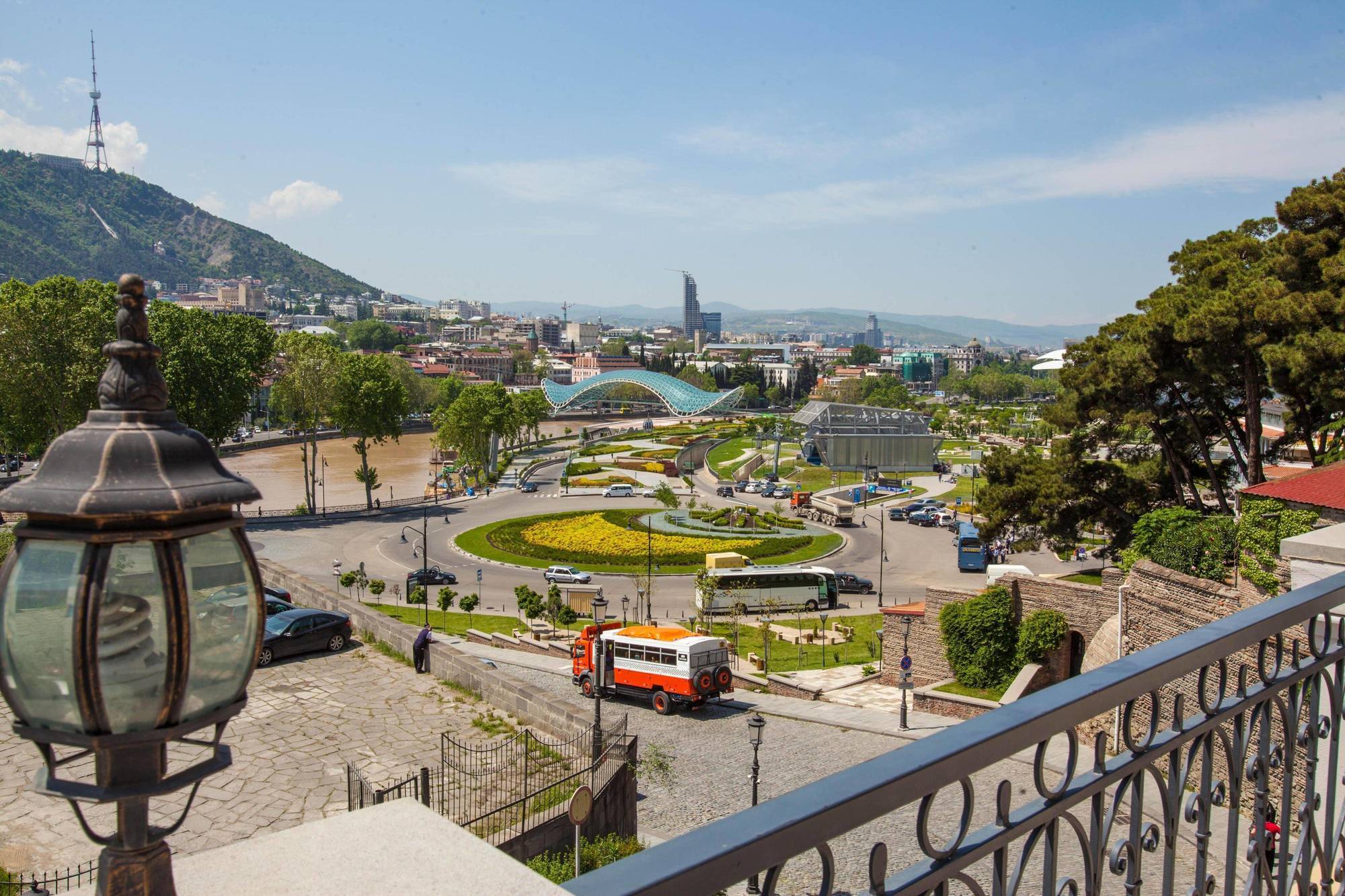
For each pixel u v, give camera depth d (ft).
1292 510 79.61
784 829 8.24
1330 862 18.22
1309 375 101.14
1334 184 113.60
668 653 101.40
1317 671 17.24
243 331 296.92
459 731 66.74
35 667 8.09
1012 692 97.96
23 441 247.29
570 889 7.48
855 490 317.63
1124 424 124.67
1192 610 82.07
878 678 118.83
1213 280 121.08
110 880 8.17
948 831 57.21
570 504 303.68
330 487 353.10
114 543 8.07
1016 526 134.00
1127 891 13.15
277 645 81.41
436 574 190.39
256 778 57.41
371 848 8.36
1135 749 12.80
